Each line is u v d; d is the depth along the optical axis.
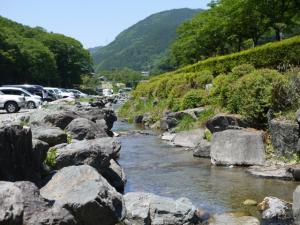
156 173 13.74
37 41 111.69
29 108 40.12
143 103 37.78
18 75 93.31
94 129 15.77
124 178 12.49
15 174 9.08
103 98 66.94
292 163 13.33
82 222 8.23
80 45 129.12
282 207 9.36
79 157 11.04
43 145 10.45
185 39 71.81
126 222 8.70
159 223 8.76
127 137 23.25
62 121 16.03
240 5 44.75
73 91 71.69
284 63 22.48
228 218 9.05
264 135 14.83
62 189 8.90
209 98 22.66
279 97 15.38
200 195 10.98
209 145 16.31
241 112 16.36
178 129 22.69
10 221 6.31
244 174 13.16
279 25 44.44
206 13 65.44
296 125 13.52
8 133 9.02
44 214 7.29
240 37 51.22
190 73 31.34
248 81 16.27
